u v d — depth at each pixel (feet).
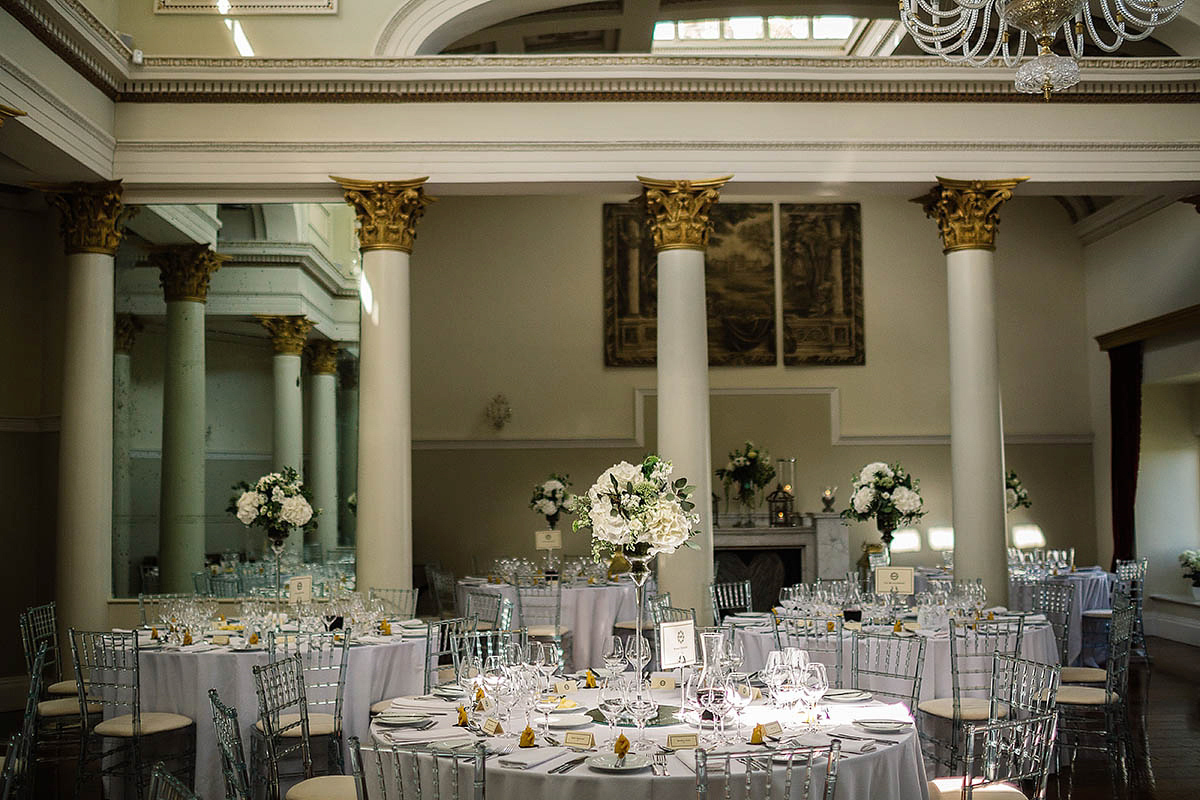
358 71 29.68
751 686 16.98
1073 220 48.49
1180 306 41.50
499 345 47.39
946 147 30.66
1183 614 41.88
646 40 37.81
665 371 30.35
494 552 46.60
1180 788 21.22
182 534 33.78
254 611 24.75
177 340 34.30
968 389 30.66
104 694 21.98
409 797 12.94
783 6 35.14
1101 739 25.35
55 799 21.16
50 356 34.19
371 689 21.91
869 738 13.64
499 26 35.78
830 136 30.45
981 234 30.83
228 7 30.81
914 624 23.45
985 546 30.19
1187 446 44.29
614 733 14.01
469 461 46.98
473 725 14.38
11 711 31.55
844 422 47.67
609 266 47.75
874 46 42.57
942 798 15.23
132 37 30.50
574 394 47.37
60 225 29.99
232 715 13.29
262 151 29.91
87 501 29.53
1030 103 30.89
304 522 30.04
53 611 28.48
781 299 47.91
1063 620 28.32
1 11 23.53
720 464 47.34
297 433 35.40
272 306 35.40
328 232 36.14
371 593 28.94
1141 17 31.76
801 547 45.47
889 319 48.06
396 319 30.04
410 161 30.12
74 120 27.20
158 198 30.35
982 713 19.90
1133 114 31.01
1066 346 48.24
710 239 47.88
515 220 47.85
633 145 30.22
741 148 30.37
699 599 29.94
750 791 11.59
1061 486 47.70
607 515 15.58
